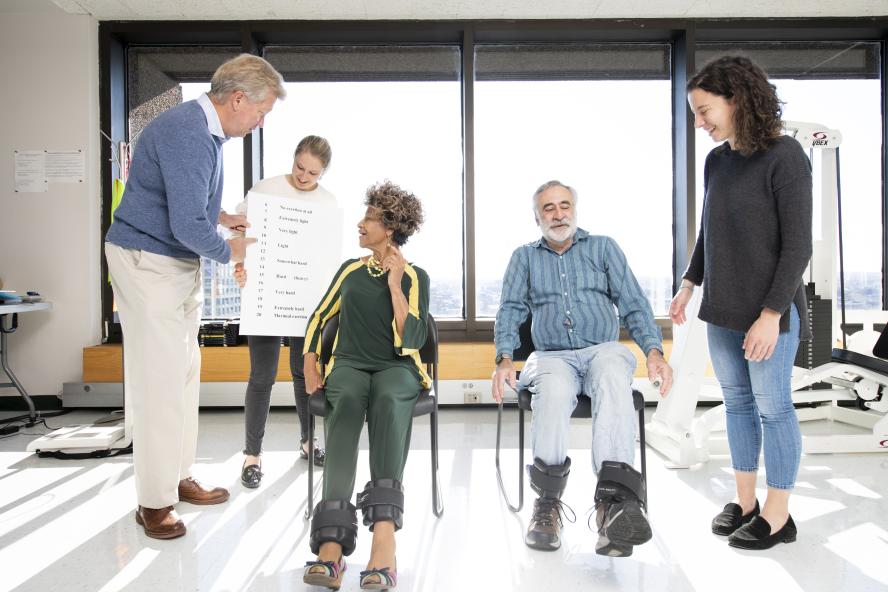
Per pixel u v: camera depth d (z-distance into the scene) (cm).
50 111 360
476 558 159
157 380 171
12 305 308
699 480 227
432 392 182
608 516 146
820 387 359
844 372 271
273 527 180
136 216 168
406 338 170
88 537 173
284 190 224
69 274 361
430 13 361
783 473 161
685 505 200
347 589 142
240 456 258
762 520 164
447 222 387
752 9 359
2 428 302
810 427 313
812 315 275
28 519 187
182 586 144
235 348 351
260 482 222
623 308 192
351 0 346
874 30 374
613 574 150
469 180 376
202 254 170
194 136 164
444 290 388
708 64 155
